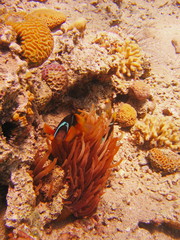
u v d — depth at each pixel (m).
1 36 0.42
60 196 0.50
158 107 0.91
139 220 0.56
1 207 0.43
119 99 0.87
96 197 0.51
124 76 0.86
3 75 0.39
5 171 0.41
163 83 1.00
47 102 0.60
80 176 0.50
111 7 1.38
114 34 0.87
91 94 0.77
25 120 0.42
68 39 0.71
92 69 0.67
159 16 1.53
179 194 0.62
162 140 0.75
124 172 0.67
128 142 0.76
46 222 0.47
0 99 0.36
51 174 0.49
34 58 0.56
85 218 0.55
